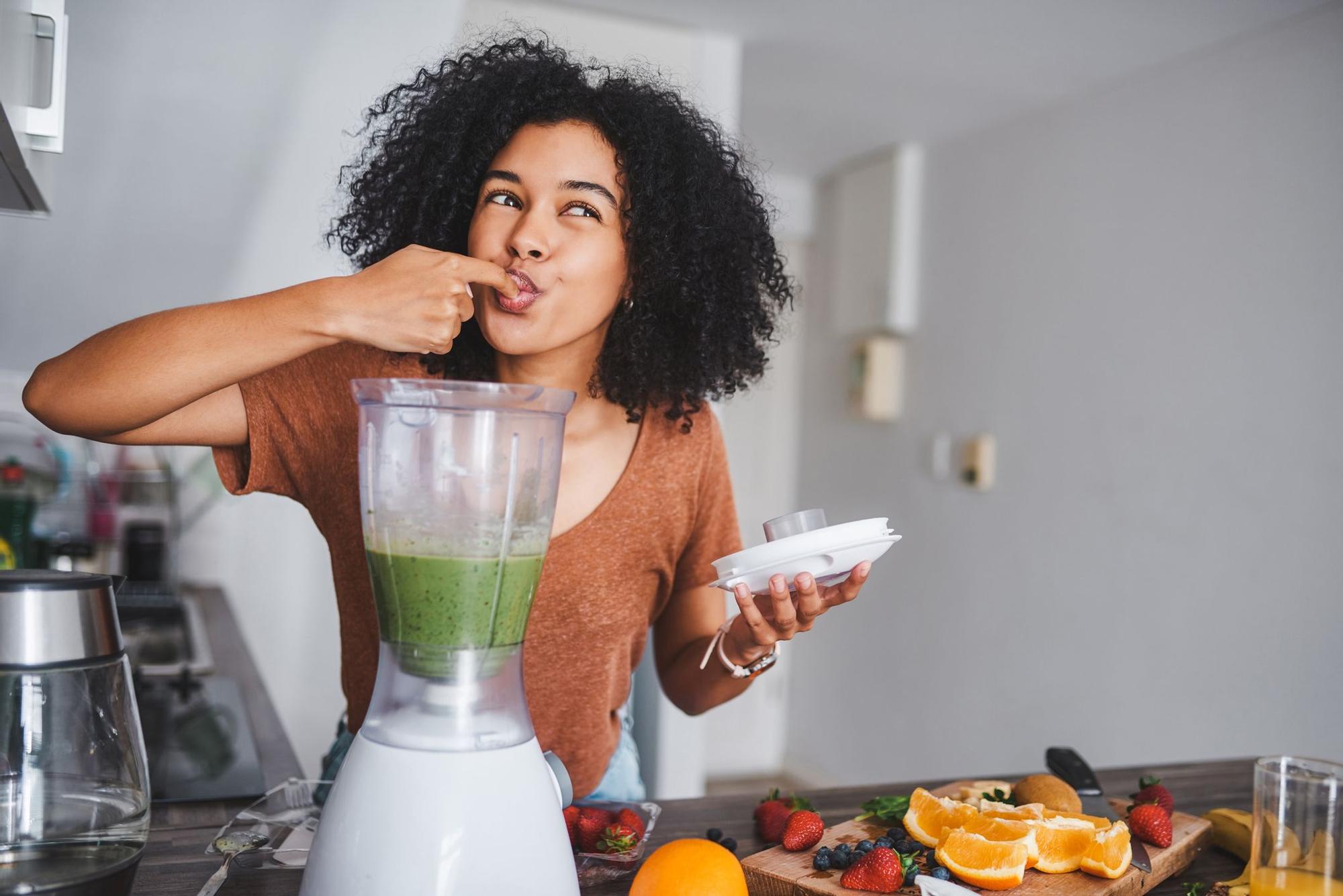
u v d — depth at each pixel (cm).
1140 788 114
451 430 63
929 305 348
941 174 344
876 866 83
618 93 101
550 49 112
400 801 64
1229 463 244
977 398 325
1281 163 234
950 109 309
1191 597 253
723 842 97
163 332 75
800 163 381
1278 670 231
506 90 100
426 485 64
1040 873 90
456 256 79
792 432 420
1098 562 280
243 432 98
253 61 154
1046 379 298
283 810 100
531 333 95
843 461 390
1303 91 229
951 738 329
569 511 106
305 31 151
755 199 117
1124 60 262
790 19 253
